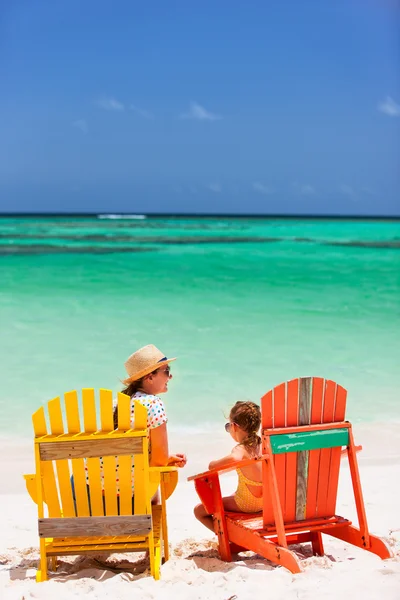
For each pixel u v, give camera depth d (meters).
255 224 110.12
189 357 10.73
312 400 4.15
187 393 8.76
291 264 29.39
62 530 3.92
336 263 30.03
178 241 50.91
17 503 5.64
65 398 3.92
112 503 3.98
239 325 13.57
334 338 12.30
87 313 14.98
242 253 36.84
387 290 19.88
